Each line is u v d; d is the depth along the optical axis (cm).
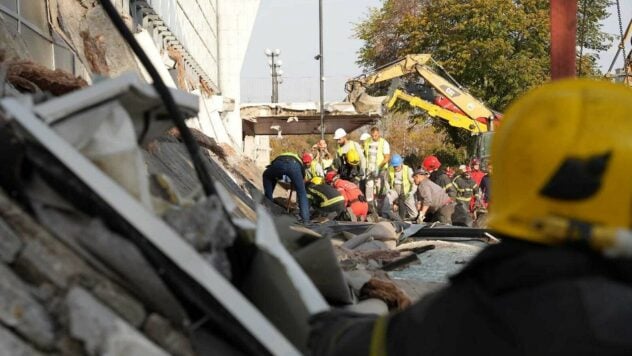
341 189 1413
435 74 2367
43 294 222
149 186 268
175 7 1866
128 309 228
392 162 1703
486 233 885
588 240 162
